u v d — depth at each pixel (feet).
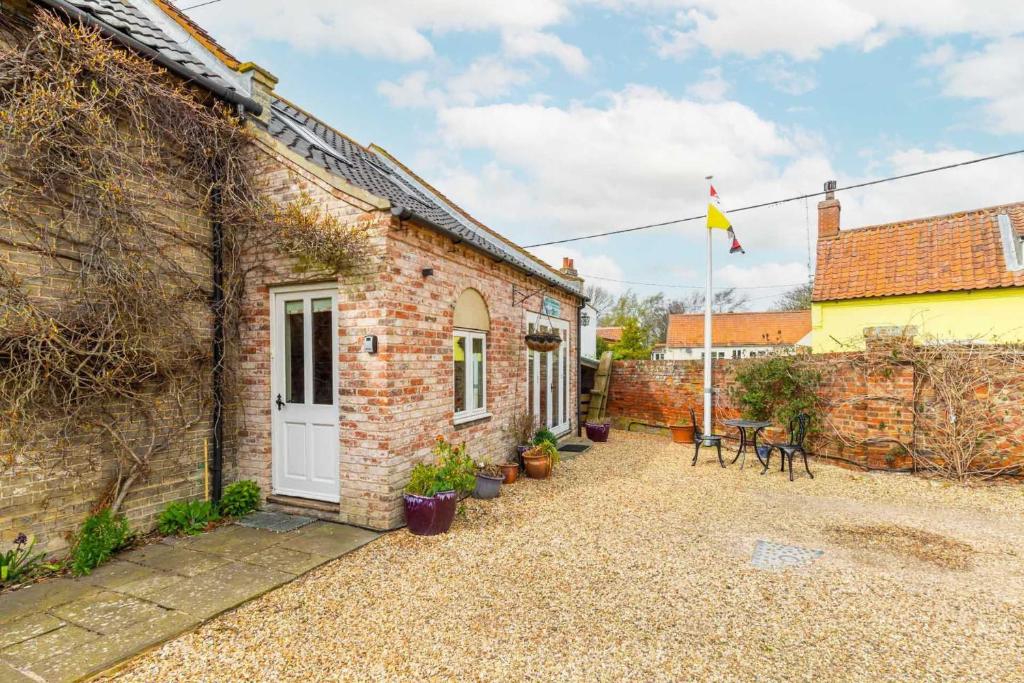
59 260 13.46
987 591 13.11
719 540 16.85
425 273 18.83
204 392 17.78
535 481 24.85
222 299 18.07
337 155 25.13
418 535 16.66
